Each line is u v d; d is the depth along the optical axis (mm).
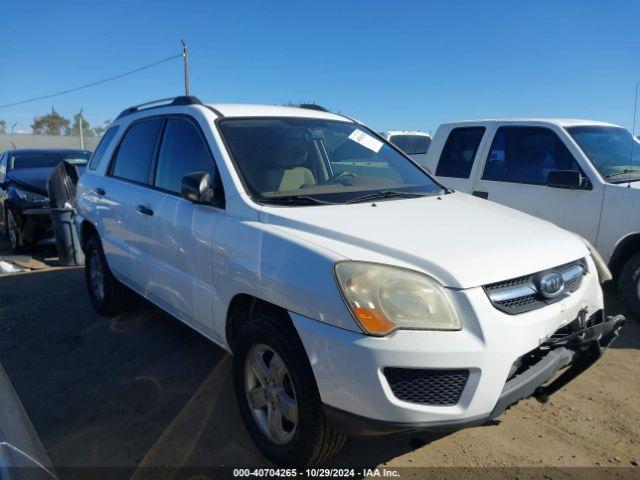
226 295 2951
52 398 3545
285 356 2484
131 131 4586
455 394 2209
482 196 5766
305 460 2521
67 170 7547
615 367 3887
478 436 3049
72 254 7520
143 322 4945
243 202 2979
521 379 2383
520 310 2406
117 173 4625
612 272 4852
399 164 4043
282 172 3289
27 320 5086
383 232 2611
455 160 6191
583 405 3373
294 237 2596
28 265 7465
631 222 4594
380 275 2279
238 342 2814
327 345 2275
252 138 3443
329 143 3803
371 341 2168
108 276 4848
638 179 4992
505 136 5723
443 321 2211
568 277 2697
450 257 2381
